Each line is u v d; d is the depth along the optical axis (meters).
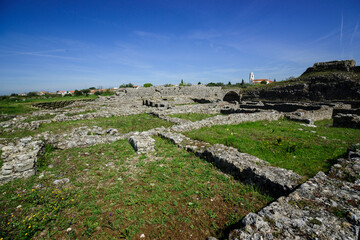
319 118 17.50
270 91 36.72
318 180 4.68
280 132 10.88
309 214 3.46
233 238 3.07
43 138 8.95
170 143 9.00
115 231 3.82
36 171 6.31
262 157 7.05
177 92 41.12
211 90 44.88
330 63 34.72
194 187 5.32
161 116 16.38
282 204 3.77
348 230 3.06
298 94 32.38
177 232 3.77
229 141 8.77
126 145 9.03
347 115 13.13
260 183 5.21
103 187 5.37
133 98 34.16
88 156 7.78
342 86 27.95
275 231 3.10
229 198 4.80
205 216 4.21
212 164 6.75
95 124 14.04
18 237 3.63
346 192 4.11
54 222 4.04
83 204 4.61
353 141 8.97
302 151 7.59
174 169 6.32
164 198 4.81
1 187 5.41
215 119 13.12
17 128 12.35
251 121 14.68
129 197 4.87
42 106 28.94
